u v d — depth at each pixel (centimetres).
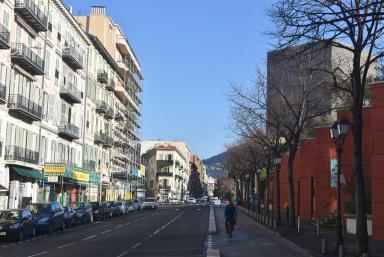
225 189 15788
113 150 8706
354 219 3039
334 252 1942
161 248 2273
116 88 8762
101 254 2012
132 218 5194
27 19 4528
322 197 3778
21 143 4534
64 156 5856
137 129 11606
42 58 4981
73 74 6178
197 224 4169
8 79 4222
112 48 8750
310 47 1567
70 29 5991
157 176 15638
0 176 4072
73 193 6122
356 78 1780
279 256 2042
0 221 2628
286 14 1680
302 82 3250
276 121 3722
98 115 7544
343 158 3481
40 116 4834
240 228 3816
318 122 4791
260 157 5572
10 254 1998
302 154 4659
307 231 3178
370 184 3050
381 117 2794
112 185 8481
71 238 2817
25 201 4453
